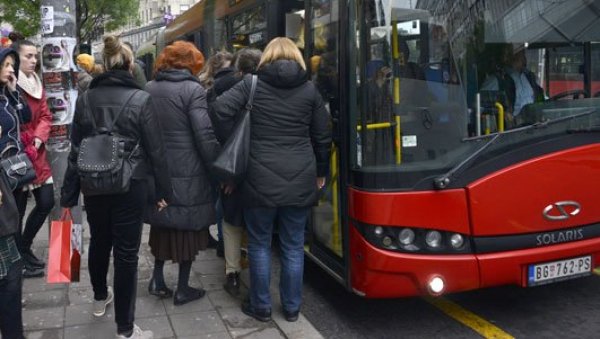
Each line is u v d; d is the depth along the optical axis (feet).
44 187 17.25
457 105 13.10
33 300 15.89
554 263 13.53
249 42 22.04
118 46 12.37
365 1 12.92
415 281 12.94
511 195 13.01
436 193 12.80
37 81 16.96
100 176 11.54
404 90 12.85
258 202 13.51
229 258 16.22
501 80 13.39
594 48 14.05
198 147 14.39
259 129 13.48
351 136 13.34
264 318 14.65
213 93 16.56
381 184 12.77
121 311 12.85
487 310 15.80
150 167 12.65
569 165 13.38
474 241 12.95
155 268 16.11
